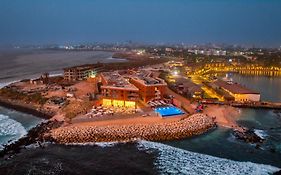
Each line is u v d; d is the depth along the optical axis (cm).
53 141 8094
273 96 14738
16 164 6744
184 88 14938
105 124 8938
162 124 8856
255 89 16800
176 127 8738
